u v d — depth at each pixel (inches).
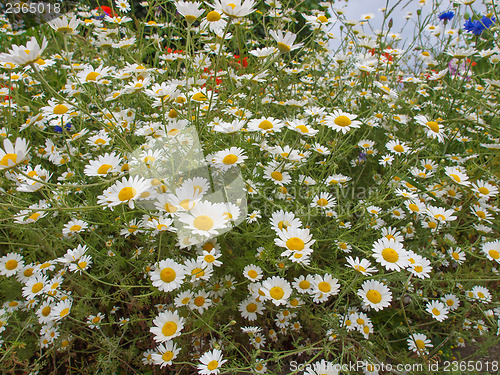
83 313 13.3
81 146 18.5
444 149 19.7
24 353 13.5
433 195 16.1
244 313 13.4
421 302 15.4
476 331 14.8
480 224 16.3
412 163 18.8
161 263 11.5
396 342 15.0
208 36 21.4
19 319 13.5
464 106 22.8
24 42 28.3
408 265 11.6
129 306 14.2
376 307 11.6
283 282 12.5
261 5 26.7
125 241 15.8
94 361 14.3
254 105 20.1
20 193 15.6
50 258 15.1
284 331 14.1
